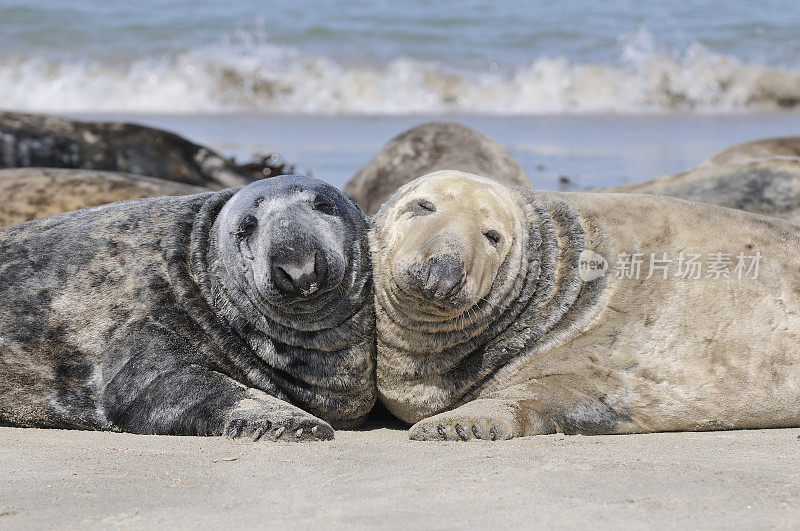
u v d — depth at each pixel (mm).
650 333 20672
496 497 13664
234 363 21156
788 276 20891
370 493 14070
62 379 20703
